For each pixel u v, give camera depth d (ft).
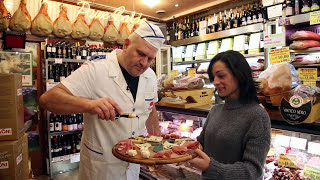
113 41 13.32
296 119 3.95
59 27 11.14
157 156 3.26
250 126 3.49
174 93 6.24
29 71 11.54
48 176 11.56
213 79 3.99
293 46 8.41
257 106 3.67
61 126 11.32
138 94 4.98
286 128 4.26
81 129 11.87
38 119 11.94
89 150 4.75
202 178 4.25
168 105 6.73
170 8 14.29
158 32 4.34
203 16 14.01
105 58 4.93
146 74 5.21
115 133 4.66
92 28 12.28
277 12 9.12
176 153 3.40
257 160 3.25
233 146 3.60
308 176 4.91
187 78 6.89
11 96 3.65
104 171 4.67
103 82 4.61
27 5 11.25
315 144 5.30
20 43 10.55
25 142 4.20
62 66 11.48
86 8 12.97
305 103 3.85
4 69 10.79
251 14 11.05
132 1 12.87
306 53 9.05
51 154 11.21
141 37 4.22
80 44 12.88
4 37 10.30
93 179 4.74
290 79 4.56
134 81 4.96
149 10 14.64
